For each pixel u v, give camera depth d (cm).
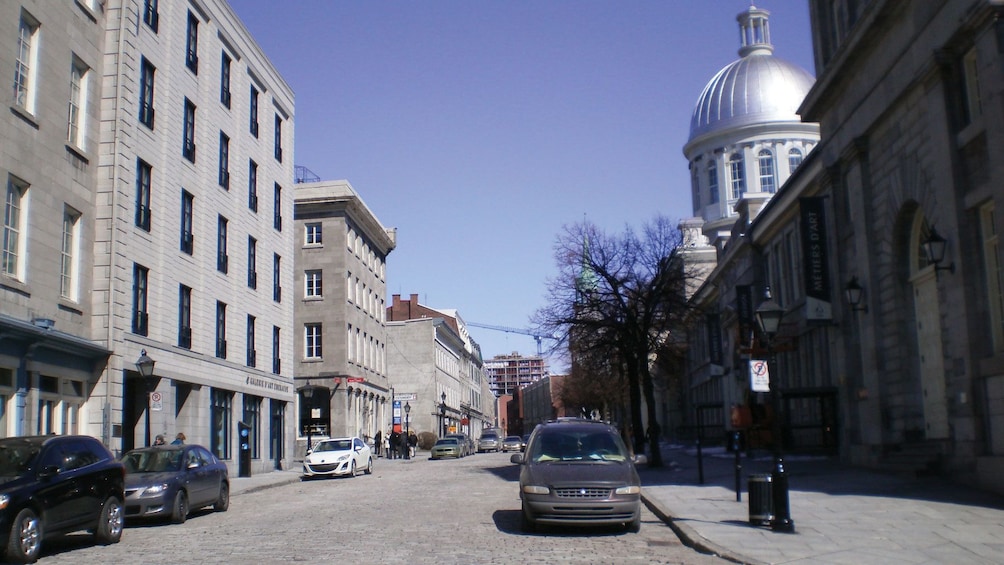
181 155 2966
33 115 2106
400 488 2642
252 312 3653
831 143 2656
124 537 1527
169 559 1212
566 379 7712
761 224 3944
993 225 1805
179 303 2912
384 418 6431
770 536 1288
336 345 5269
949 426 1956
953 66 1895
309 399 5222
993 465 1723
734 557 1125
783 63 6950
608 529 1464
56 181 2205
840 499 1716
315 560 1159
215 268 3244
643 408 8106
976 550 1149
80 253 2328
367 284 5997
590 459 1516
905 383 2222
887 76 2206
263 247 3822
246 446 3412
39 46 2147
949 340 1928
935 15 1917
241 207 3556
